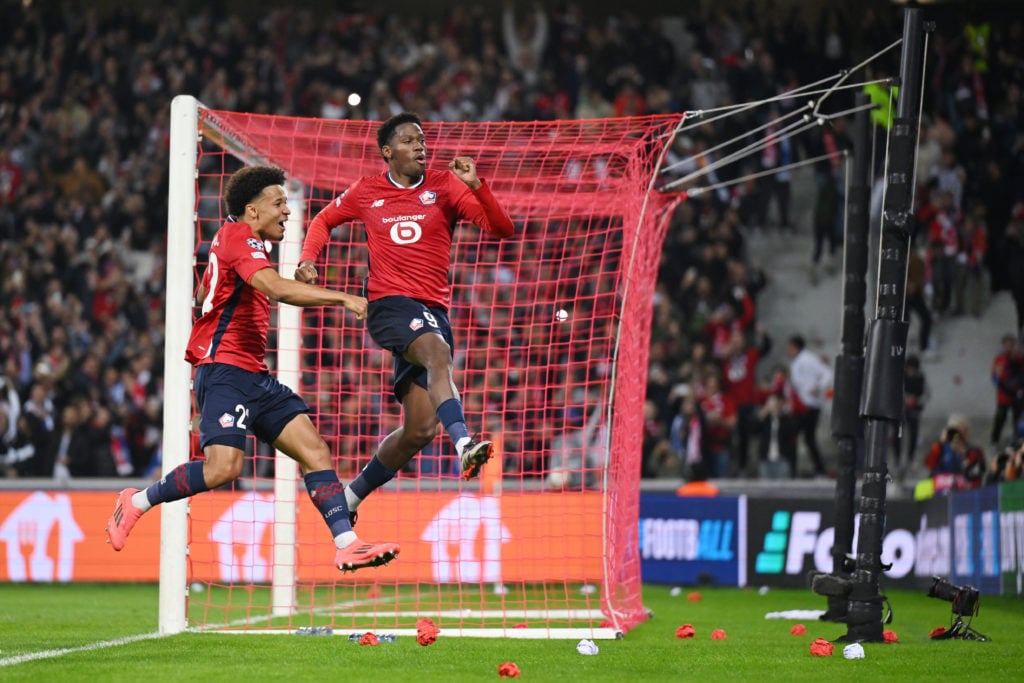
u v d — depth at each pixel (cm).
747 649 2145
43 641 2202
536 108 6519
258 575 3984
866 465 2273
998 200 5956
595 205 3139
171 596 2455
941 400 5775
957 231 5875
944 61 6284
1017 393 5234
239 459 1836
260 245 1814
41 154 6391
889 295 2216
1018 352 5288
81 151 6388
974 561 3609
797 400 5288
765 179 6153
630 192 2734
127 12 6800
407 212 1917
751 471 5225
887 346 2208
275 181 1878
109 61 6612
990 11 6475
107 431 5084
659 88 6531
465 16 6856
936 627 2709
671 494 4512
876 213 5356
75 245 5944
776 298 6134
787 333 6069
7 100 6575
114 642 2156
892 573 4231
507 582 3819
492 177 3005
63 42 6700
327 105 6488
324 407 4606
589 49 6744
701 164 6091
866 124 2695
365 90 6544
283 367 2994
